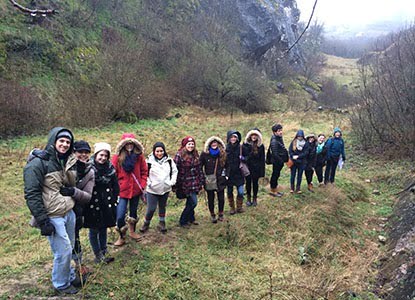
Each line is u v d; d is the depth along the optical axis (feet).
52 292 14.49
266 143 48.75
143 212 25.36
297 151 28.58
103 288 15.06
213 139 21.79
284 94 117.29
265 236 22.44
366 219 28.32
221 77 90.74
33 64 58.70
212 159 21.95
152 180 19.53
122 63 62.95
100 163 15.20
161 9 100.99
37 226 12.93
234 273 17.85
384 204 31.83
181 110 80.18
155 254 18.20
